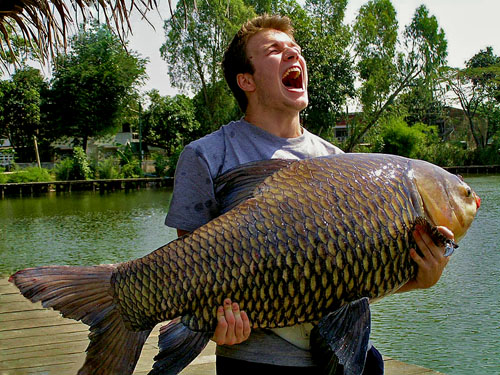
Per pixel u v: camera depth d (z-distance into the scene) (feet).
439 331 19.83
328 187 5.49
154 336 16.69
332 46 112.98
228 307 5.27
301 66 6.46
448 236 5.43
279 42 6.37
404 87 127.54
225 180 6.06
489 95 176.65
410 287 5.95
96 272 5.89
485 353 17.76
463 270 29.53
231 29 107.55
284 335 5.68
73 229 53.67
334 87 110.52
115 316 5.82
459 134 188.85
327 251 5.30
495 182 102.83
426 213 5.79
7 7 13.93
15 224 58.70
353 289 5.40
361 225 5.40
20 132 138.10
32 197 97.30
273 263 5.31
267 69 6.30
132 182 113.70
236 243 5.40
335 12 120.88
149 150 167.22
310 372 5.68
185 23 13.08
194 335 5.54
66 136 146.51
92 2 12.91
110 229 52.95
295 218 5.37
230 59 6.69
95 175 116.37
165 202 81.46
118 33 12.89
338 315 5.36
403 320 21.25
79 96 134.10
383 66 120.47
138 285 5.69
